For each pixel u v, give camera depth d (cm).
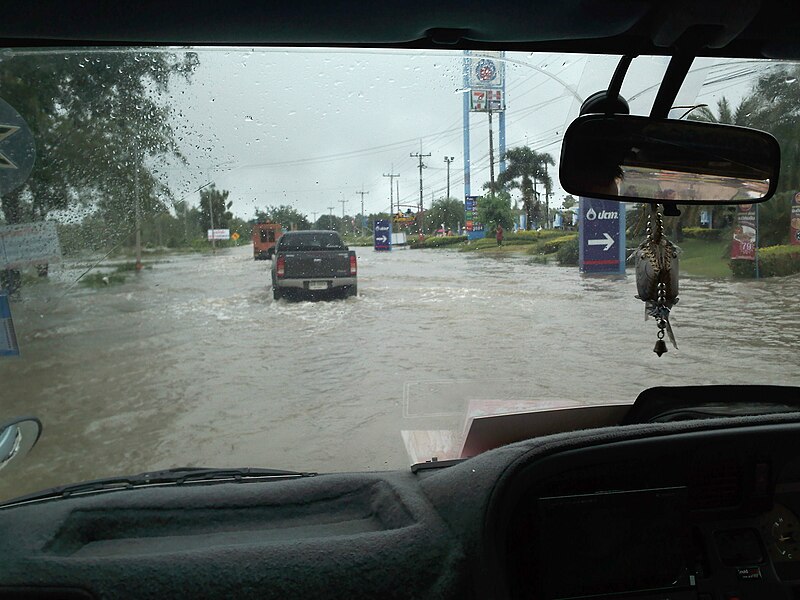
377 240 2342
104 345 997
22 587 145
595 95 236
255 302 1444
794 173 1673
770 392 247
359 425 545
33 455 500
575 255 1783
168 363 859
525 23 228
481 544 154
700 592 182
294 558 150
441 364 781
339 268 1405
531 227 2048
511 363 777
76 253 739
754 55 267
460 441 300
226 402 649
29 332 951
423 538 156
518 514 162
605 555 162
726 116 841
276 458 475
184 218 2038
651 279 236
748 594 183
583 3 211
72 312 1339
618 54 250
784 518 192
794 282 1452
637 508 163
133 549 163
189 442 521
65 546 166
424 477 192
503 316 1123
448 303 1287
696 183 220
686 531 166
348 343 950
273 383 724
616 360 781
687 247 1794
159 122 650
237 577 147
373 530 168
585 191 220
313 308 1312
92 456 498
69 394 709
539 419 253
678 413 240
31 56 445
